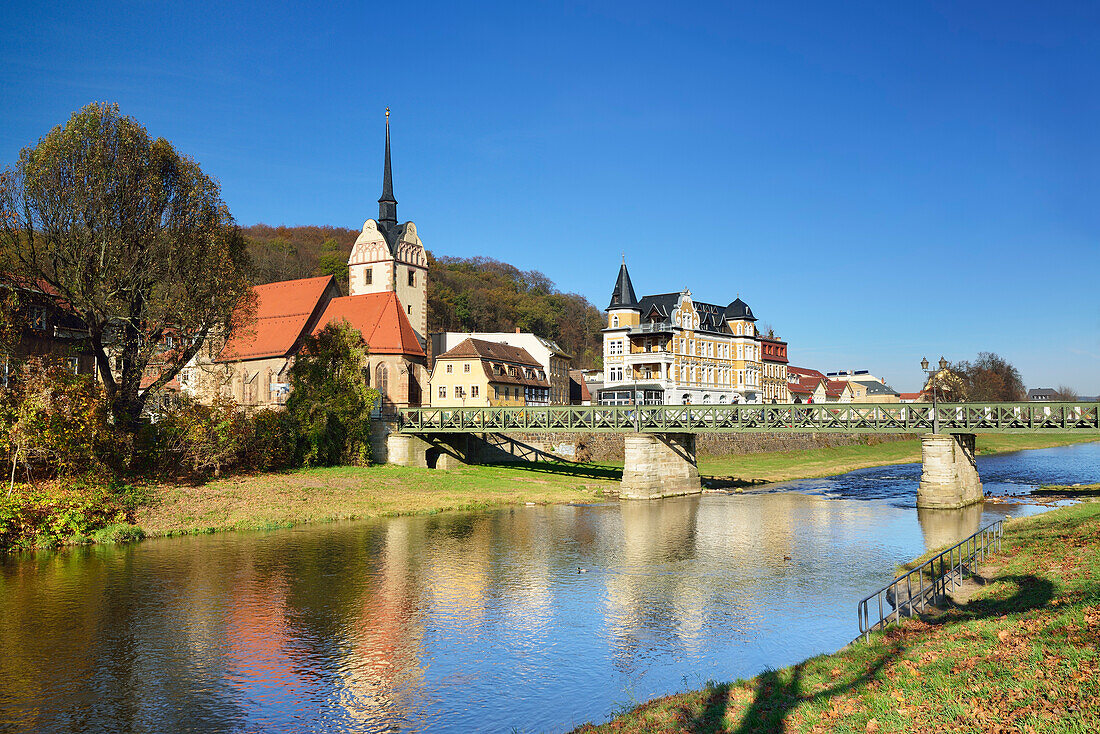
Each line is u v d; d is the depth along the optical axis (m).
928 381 120.19
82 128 47.66
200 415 52.09
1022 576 23.05
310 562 35.16
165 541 39.91
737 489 67.62
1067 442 137.38
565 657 22.50
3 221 45.25
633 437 60.62
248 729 18.00
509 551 38.00
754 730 13.55
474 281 177.38
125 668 21.75
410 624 25.72
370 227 92.75
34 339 55.25
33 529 38.06
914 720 12.48
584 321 192.12
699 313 109.88
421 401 80.69
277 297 86.06
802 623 25.41
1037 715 11.55
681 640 23.88
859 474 81.25
